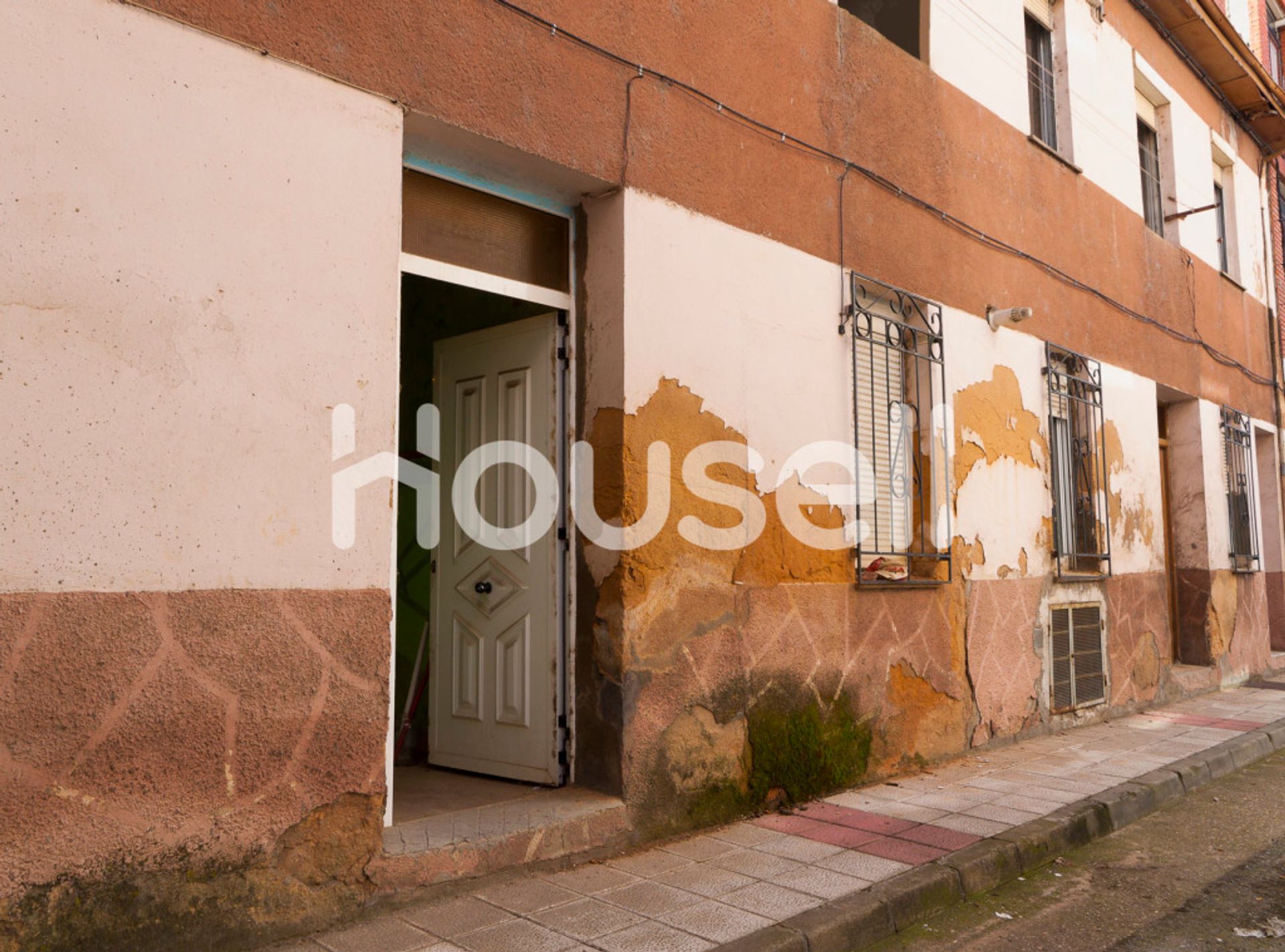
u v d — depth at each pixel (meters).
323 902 3.46
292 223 3.52
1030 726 7.54
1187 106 11.45
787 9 5.82
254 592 3.33
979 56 7.65
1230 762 7.11
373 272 3.75
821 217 5.95
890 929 3.92
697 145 5.17
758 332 5.44
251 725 3.30
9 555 2.83
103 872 2.95
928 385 6.78
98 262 3.05
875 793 5.70
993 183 7.66
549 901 3.81
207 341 3.28
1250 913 4.22
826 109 6.06
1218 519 11.23
